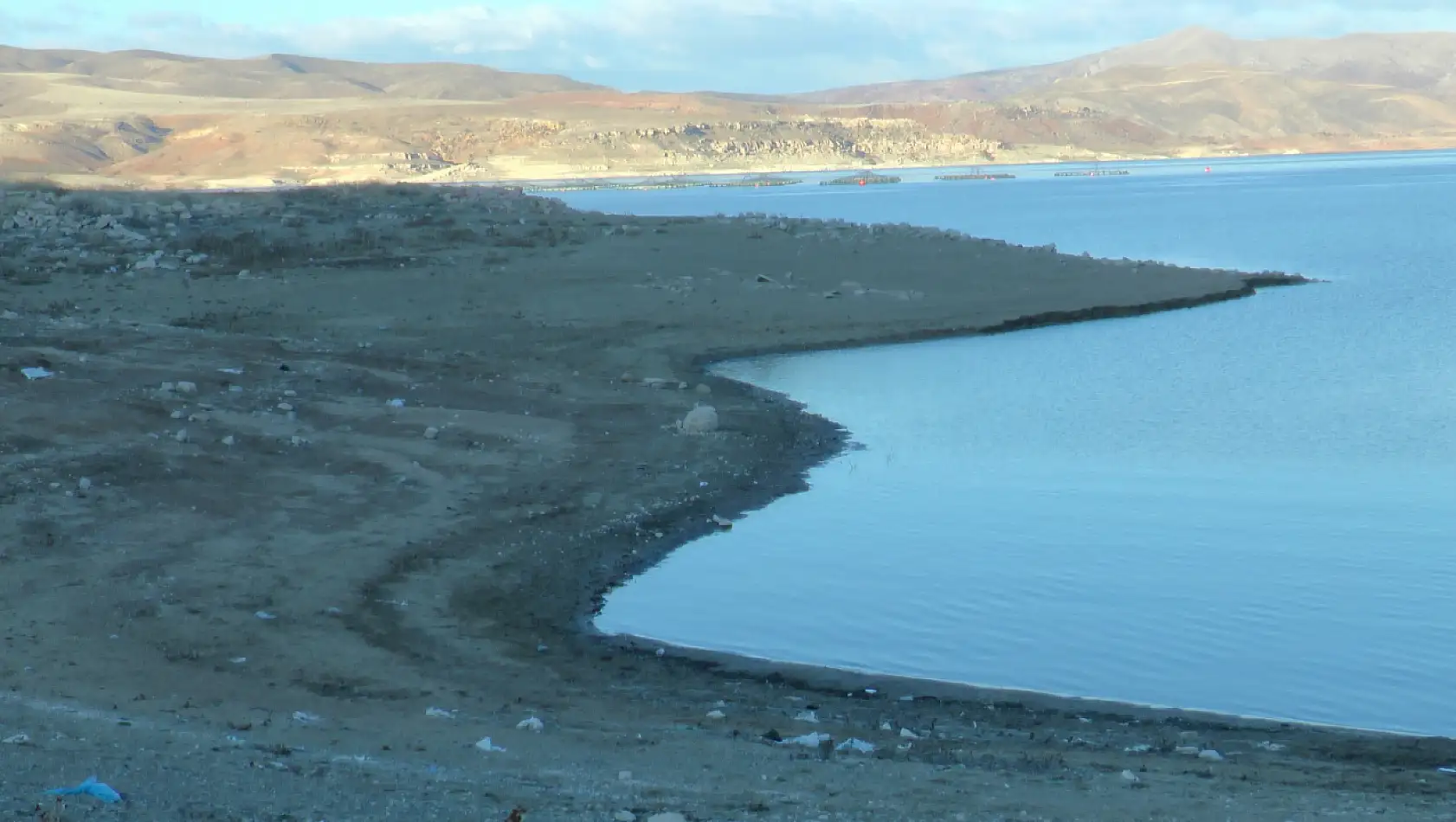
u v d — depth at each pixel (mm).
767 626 21438
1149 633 21062
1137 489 30250
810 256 64000
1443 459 32875
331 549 23375
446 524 25312
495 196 79938
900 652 20391
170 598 20375
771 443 33906
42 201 66500
